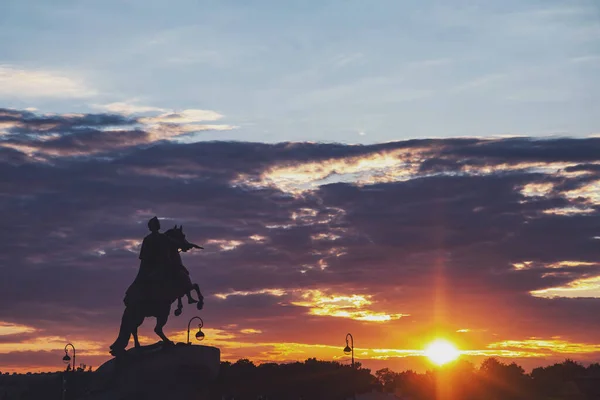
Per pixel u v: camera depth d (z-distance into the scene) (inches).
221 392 5959.6
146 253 2165.4
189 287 2177.7
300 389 5792.3
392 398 5132.9
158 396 2151.8
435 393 7460.6
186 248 2199.8
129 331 2183.8
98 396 2175.2
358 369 5674.2
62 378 3459.6
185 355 2153.1
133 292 2164.1
